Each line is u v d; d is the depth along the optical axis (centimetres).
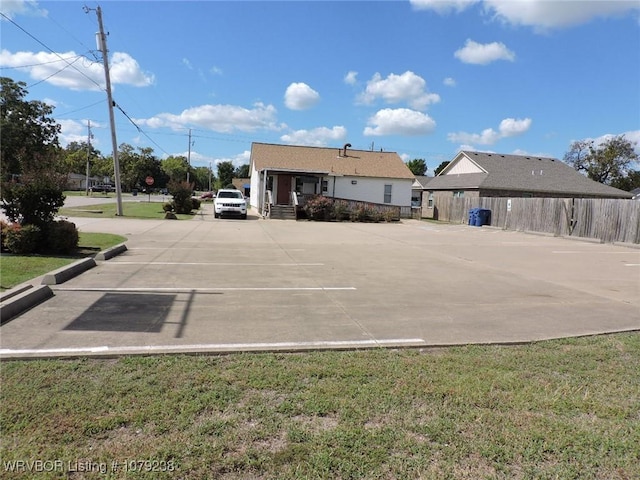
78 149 11450
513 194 3431
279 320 556
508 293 766
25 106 5769
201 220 2541
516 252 1420
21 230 1016
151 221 2308
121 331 487
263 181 3400
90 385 345
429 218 3578
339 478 245
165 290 713
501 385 369
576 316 615
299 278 862
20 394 326
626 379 390
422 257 1238
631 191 5119
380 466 257
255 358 414
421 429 297
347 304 653
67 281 755
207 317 559
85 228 1817
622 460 270
